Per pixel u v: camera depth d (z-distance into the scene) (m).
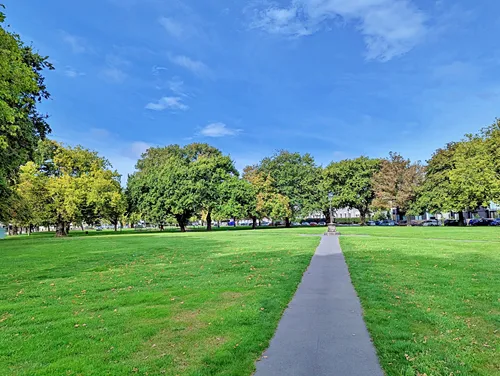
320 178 65.00
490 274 9.78
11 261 14.91
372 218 82.56
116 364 4.44
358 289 8.09
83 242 25.91
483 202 42.19
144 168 66.69
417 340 4.98
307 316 6.20
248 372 4.11
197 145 70.38
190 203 47.28
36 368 4.41
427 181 52.03
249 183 57.59
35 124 22.06
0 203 27.89
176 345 5.05
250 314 6.34
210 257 15.05
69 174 45.78
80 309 7.18
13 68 13.76
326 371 4.08
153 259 14.95
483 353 4.55
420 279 9.19
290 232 36.69
